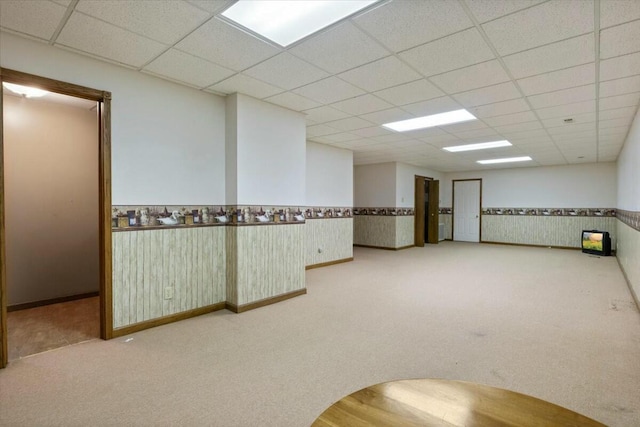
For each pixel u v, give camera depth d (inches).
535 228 377.1
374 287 190.5
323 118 183.6
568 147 260.4
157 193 129.4
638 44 98.4
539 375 92.0
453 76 124.8
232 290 147.9
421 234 378.6
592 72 119.1
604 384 87.1
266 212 157.4
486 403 44.2
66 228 168.1
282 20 88.8
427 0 79.3
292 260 169.9
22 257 154.9
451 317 139.3
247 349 108.4
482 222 415.5
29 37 98.7
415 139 236.1
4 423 71.4
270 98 151.6
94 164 177.2
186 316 137.4
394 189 345.4
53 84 104.6
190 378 90.4
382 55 108.5
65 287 167.8
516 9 82.4
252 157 151.3
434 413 42.1
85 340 115.6
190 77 128.4
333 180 271.9
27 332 123.3
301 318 138.3
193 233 140.4
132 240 122.6
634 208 179.0
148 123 126.7
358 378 90.9
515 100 150.4
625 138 226.4
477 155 302.8
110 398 80.8
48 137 162.7
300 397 81.9
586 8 81.3
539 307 152.4
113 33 96.3
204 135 143.9
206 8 83.9
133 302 122.6
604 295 172.2
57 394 82.4
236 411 76.3
